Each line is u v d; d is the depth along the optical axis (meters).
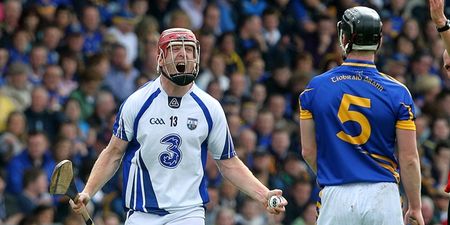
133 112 23.84
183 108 23.92
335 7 57.78
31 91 44.00
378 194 22.75
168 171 23.84
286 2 57.59
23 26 47.56
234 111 46.75
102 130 44.31
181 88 23.88
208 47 50.22
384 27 58.12
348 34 23.03
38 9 49.59
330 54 53.94
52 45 47.66
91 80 45.69
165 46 23.62
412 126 22.83
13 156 41.69
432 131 51.59
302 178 43.91
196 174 24.03
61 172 23.34
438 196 45.59
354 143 22.84
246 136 45.41
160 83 24.02
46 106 44.16
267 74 52.94
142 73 48.16
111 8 51.69
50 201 40.81
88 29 49.38
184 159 23.89
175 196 23.83
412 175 22.83
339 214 22.91
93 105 45.41
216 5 53.88
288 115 50.44
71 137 42.69
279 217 43.22
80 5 50.94
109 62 47.84
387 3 61.03
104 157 24.16
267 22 54.75
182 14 50.84
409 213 23.11
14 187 41.00
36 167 41.53
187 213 23.92
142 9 51.84
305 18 57.47
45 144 42.00
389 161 22.97
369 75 23.02
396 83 23.03
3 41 46.69
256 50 52.25
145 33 50.31
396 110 22.80
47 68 45.47
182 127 23.84
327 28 55.59
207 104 24.06
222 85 49.97
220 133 24.17
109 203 40.88
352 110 22.86
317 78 23.30
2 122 43.66
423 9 61.50
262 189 24.16
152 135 23.78
